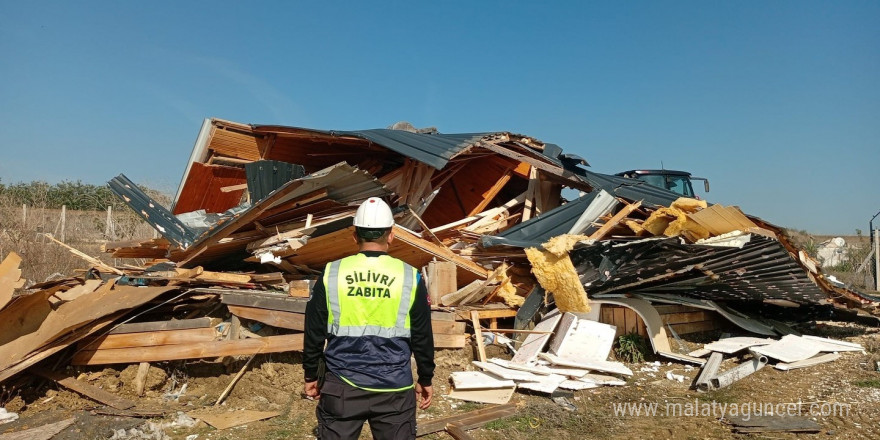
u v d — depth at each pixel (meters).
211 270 7.61
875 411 5.21
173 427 4.58
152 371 5.28
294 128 8.18
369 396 2.63
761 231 6.62
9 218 11.42
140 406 4.96
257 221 6.74
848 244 23.23
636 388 5.92
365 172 5.95
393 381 2.64
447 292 7.19
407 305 2.69
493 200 10.73
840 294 8.85
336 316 2.67
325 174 5.70
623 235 8.27
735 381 6.22
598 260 7.24
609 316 7.54
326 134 8.09
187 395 5.27
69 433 4.33
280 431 4.52
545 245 7.14
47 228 12.86
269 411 4.98
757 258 6.96
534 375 5.91
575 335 6.87
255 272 7.70
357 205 6.80
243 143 8.74
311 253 6.93
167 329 5.31
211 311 5.99
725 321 8.66
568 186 9.82
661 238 6.77
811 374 6.53
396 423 2.68
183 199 9.24
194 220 7.95
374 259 2.73
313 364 2.69
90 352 5.22
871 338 8.71
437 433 4.57
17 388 4.97
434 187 9.32
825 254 20.72
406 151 7.70
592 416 5.02
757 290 8.09
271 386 5.38
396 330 2.67
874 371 6.57
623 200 8.64
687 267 7.07
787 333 8.70
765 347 7.25
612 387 5.94
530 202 9.67
